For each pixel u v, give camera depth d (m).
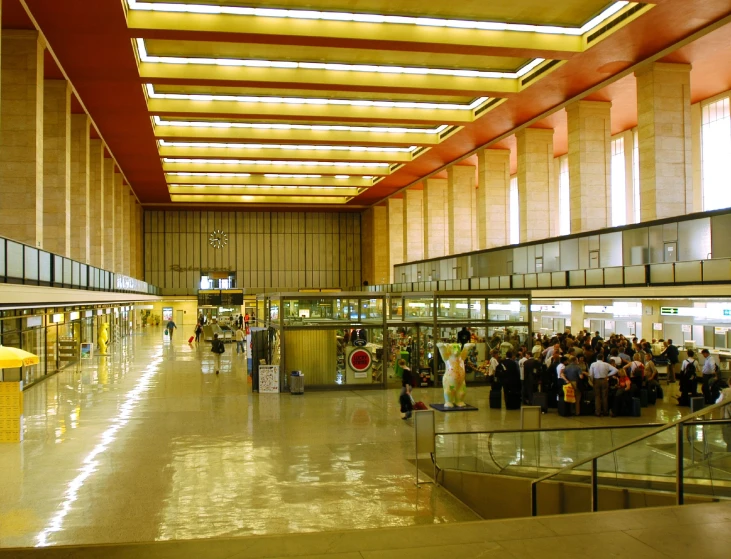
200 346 36.41
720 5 20.59
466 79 29.16
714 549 4.86
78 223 30.91
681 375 15.80
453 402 15.98
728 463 7.13
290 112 33.09
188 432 13.28
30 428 13.73
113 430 13.51
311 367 19.03
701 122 30.67
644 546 4.93
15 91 20.88
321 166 47.44
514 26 23.75
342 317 19.20
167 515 8.22
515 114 33.19
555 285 27.47
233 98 32.47
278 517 8.16
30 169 20.77
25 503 8.71
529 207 34.97
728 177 28.89
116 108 30.98
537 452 9.53
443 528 5.46
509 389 15.84
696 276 18.91
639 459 7.47
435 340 19.70
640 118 25.83
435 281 43.94
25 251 14.55
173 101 32.06
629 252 23.98
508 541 5.09
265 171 47.03
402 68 28.02
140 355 30.84
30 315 19.48
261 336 20.14
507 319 19.95
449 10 22.50
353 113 33.53
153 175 47.53
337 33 22.81
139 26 21.56
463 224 44.28
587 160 30.14
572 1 22.05
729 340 18.17
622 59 25.42
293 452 11.57
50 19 20.72
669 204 25.11
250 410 15.81
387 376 19.39
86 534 7.55
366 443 12.27
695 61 25.14
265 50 26.02
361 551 4.95
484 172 39.69
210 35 22.42
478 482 9.77
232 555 4.92
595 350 17.55
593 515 5.72
